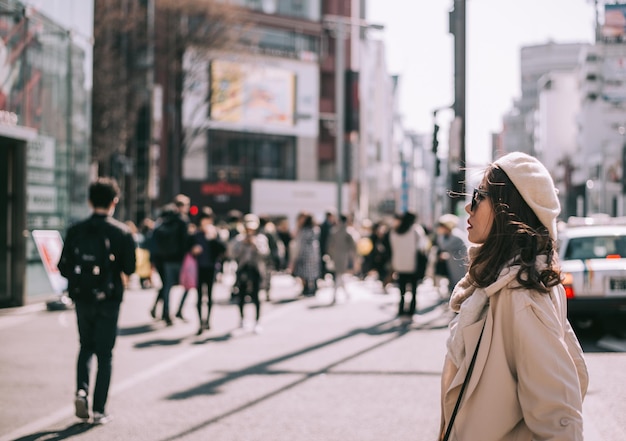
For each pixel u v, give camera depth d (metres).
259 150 53.44
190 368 8.46
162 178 48.16
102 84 27.20
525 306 2.05
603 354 9.16
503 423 2.06
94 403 6.00
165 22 37.69
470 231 2.32
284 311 14.83
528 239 2.14
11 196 14.13
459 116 15.56
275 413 6.33
